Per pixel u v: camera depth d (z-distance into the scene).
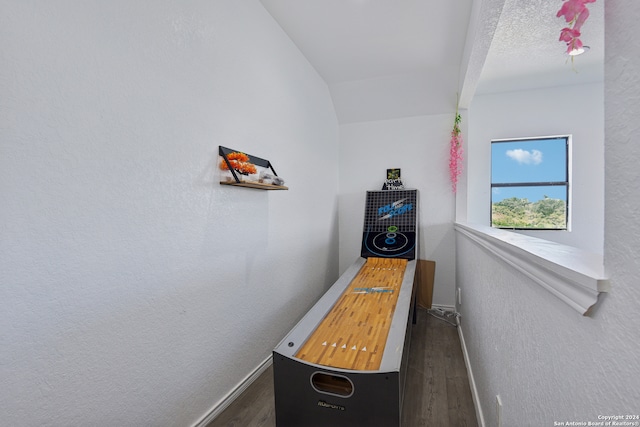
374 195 3.48
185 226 1.41
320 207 3.12
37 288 0.89
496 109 3.67
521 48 2.61
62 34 0.94
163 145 1.29
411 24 2.22
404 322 1.67
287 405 1.29
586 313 0.56
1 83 0.81
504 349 1.16
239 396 1.79
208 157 1.55
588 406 0.56
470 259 2.13
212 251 1.58
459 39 2.42
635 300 0.43
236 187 1.78
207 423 1.54
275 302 2.22
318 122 3.05
